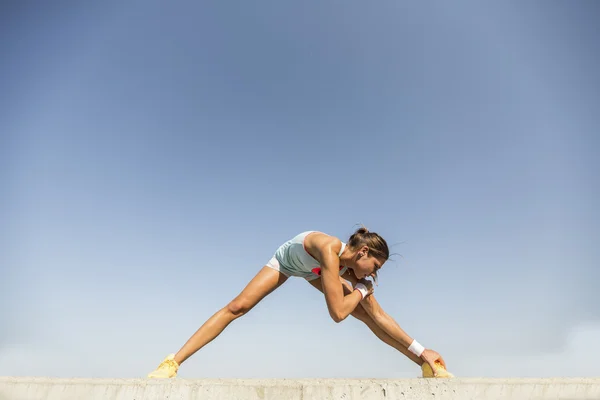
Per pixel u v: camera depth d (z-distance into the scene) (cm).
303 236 363
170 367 316
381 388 247
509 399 248
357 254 342
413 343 367
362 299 357
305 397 243
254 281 363
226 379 259
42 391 252
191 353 329
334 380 257
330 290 326
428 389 249
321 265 337
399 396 246
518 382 253
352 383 249
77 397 249
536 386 251
